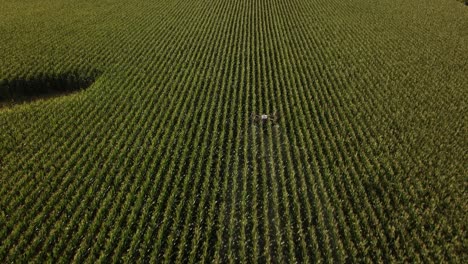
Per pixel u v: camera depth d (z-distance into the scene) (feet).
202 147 56.54
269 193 49.83
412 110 67.97
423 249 41.16
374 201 47.96
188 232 43.57
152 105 69.97
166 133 60.23
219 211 46.75
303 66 86.53
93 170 52.19
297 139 61.16
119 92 73.82
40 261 39.58
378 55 92.22
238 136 60.18
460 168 53.57
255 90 76.84
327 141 58.44
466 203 47.67
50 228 43.83
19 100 75.36
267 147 59.47
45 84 78.74
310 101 70.85
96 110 67.46
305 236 43.88
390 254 41.22
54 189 49.62
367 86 76.79
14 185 50.08
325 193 48.60
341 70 84.84
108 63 86.28
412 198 48.67
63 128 62.34
